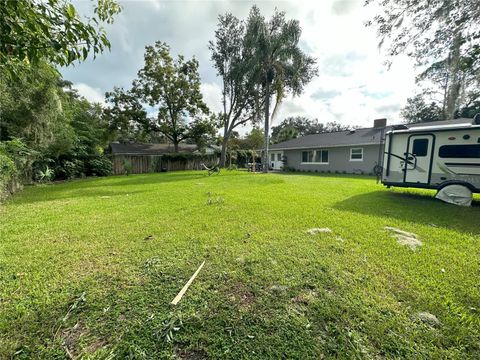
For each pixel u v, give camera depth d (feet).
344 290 6.33
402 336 4.75
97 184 31.58
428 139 18.80
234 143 94.63
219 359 4.27
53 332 4.81
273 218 13.30
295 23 38.96
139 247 9.26
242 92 50.49
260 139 99.76
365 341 4.64
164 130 73.97
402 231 11.14
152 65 65.00
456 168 17.66
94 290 6.31
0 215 14.30
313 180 33.88
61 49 5.43
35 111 24.64
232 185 28.37
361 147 45.57
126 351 4.37
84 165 44.04
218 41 50.49
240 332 4.88
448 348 4.48
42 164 33.94
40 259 8.20
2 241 9.91
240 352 4.40
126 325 5.02
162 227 11.76
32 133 26.63
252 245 9.40
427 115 68.85
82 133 50.11
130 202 18.31
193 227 11.72
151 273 7.25
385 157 21.45
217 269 7.47
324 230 11.18
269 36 39.83
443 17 14.61
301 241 9.82
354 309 5.55
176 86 67.67
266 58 41.34
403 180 20.36
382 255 8.47
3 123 23.89
